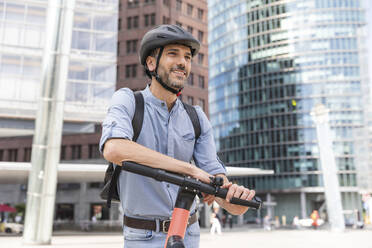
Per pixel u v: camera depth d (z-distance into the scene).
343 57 68.56
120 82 45.00
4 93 24.53
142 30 46.12
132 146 1.11
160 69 1.39
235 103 74.06
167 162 1.08
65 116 25.44
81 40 26.52
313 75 68.38
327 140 22.53
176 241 1.00
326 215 64.38
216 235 22.84
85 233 26.27
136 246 1.39
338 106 67.00
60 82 14.79
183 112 1.57
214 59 80.69
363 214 63.47
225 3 79.50
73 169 20.80
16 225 28.12
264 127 69.12
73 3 15.24
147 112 1.45
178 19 48.53
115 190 1.50
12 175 23.05
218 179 1.08
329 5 70.31
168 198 1.37
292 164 65.88
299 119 67.19
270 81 70.38
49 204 14.25
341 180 64.94
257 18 73.94
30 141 46.91
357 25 69.69
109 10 27.41
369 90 67.44
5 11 25.30
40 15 25.86
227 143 74.12
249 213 66.94
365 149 54.84
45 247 13.02
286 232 27.81
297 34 70.44
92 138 43.97
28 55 25.28
